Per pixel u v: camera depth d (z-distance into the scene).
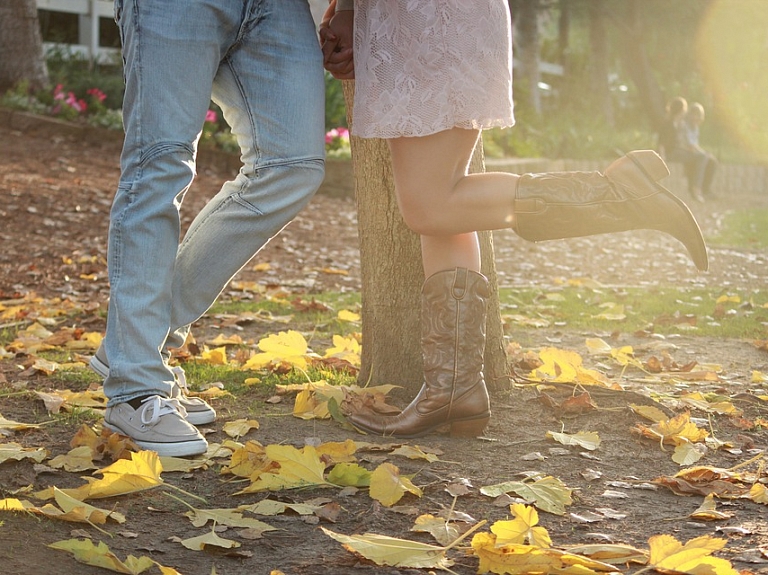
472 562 1.74
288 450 2.13
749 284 6.58
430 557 1.68
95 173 10.35
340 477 2.13
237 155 11.84
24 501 1.92
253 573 1.69
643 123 24.50
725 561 1.58
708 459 2.41
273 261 7.33
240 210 2.48
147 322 2.39
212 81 2.40
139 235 2.38
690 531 1.89
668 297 5.63
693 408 2.88
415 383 2.96
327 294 5.71
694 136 16.25
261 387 3.14
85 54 17.42
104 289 6.02
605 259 8.17
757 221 12.57
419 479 2.21
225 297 5.67
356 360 3.48
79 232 7.86
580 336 4.32
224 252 2.51
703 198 16.14
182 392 2.84
